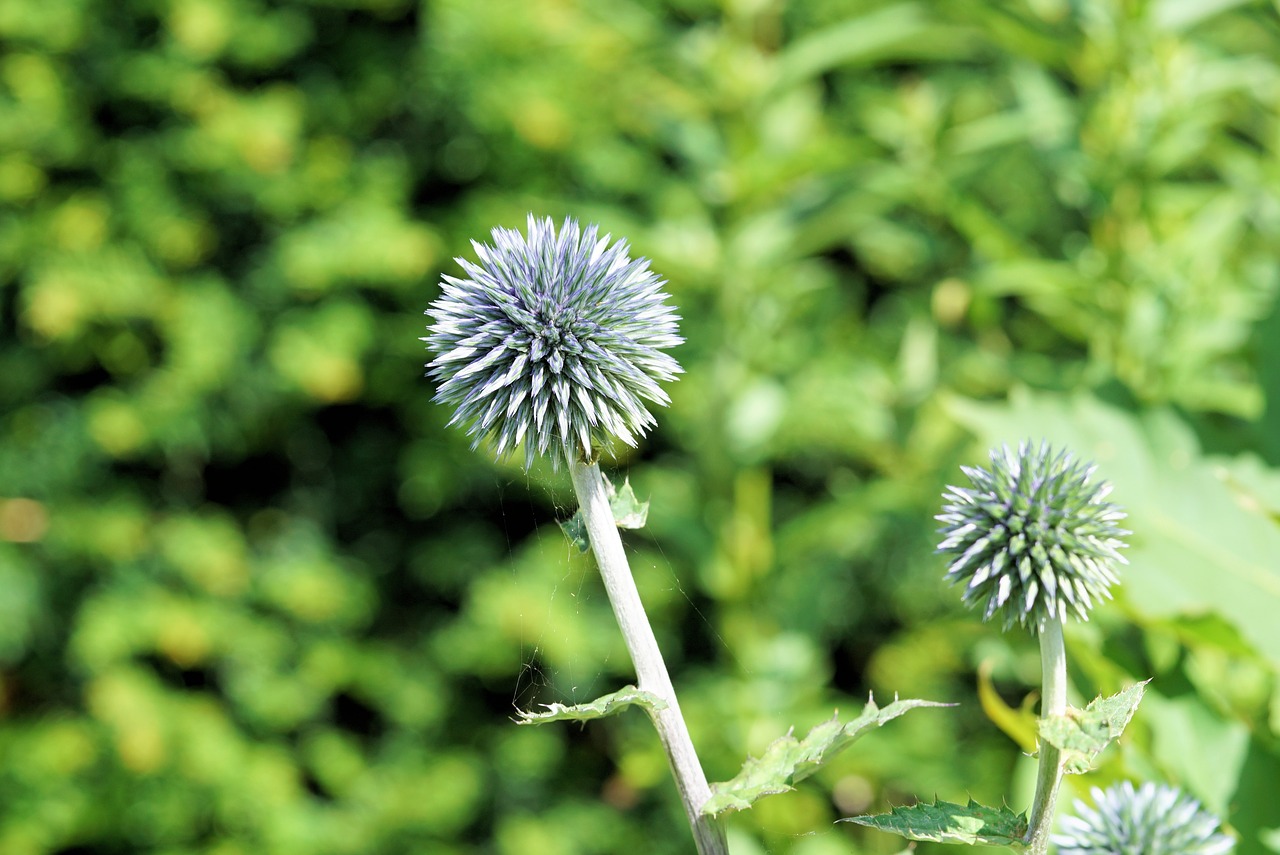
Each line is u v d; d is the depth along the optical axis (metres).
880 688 2.60
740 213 1.79
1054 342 2.15
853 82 2.89
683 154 1.84
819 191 1.78
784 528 1.79
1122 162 1.40
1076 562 0.75
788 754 0.75
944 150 1.66
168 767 2.54
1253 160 1.54
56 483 2.68
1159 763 0.86
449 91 2.81
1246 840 0.87
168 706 2.58
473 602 2.73
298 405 2.90
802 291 1.96
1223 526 0.94
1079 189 1.50
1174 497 0.95
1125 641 1.05
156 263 2.73
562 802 2.75
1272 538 0.93
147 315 2.71
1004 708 0.90
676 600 2.71
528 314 0.78
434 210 3.04
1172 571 0.93
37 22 2.64
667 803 2.62
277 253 2.75
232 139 2.69
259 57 2.78
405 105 2.97
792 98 1.90
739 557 1.78
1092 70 1.45
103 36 2.76
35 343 2.76
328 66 2.94
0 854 2.40
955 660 2.54
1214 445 0.98
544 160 2.94
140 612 2.58
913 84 2.77
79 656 2.54
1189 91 1.41
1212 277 1.35
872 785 2.06
